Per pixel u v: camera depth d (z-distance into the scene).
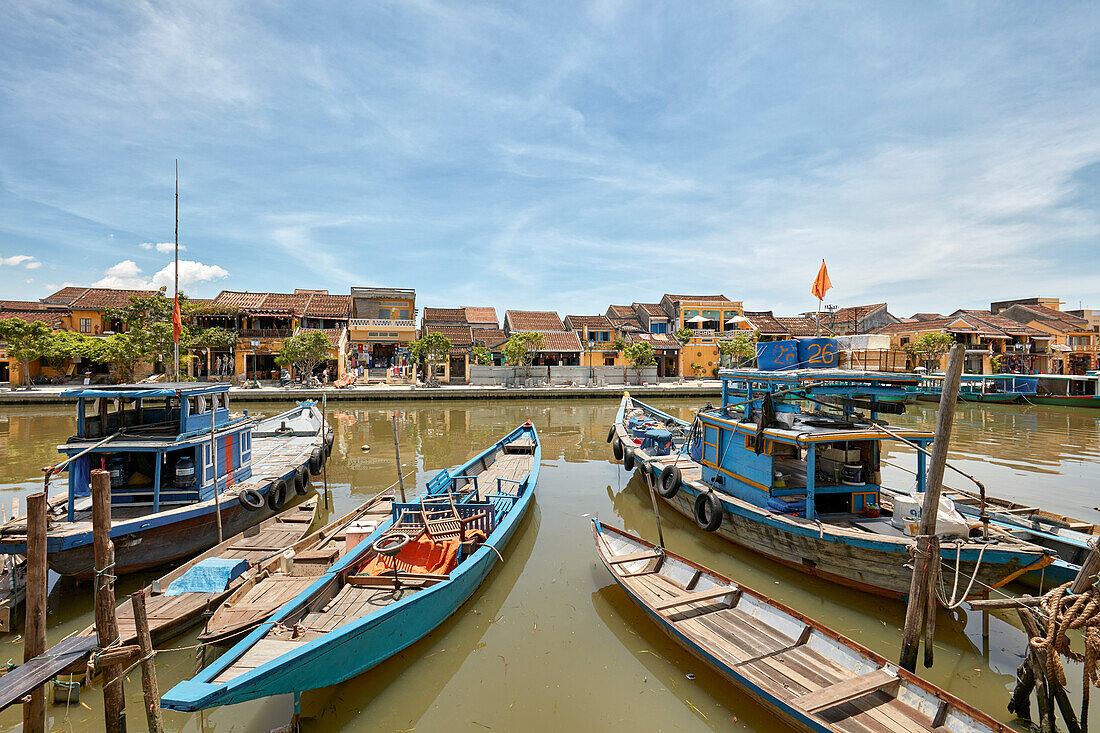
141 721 5.15
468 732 5.05
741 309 48.88
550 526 10.45
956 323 39.25
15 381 31.14
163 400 9.51
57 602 7.30
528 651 6.30
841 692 4.76
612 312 52.22
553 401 32.16
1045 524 8.45
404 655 6.13
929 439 8.13
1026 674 5.06
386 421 23.78
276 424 18.77
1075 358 41.94
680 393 34.06
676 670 5.93
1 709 3.80
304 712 5.31
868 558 7.00
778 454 9.30
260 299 38.72
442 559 7.16
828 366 9.29
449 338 41.69
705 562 8.88
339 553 7.84
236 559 7.41
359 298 43.56
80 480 8.25
